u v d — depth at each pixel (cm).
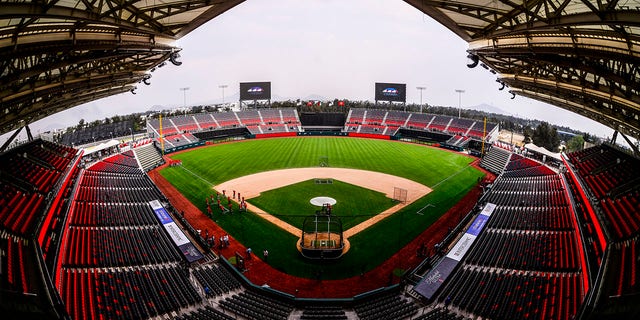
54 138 8419
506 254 3114
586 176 4531
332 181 5872
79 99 5228
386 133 10375
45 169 4594
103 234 3378
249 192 5300
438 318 2330
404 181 5944
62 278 2544
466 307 2475
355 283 3077
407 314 2508
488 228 3634
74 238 3184
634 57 1880
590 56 2228
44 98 3741
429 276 2889
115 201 4241
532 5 2178
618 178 4128
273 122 11075
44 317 1473
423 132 10038
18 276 1902
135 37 3006
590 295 1886
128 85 6103
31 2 1384
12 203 3212
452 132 9631
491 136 8969
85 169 5284
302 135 10719
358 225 4181
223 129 10212
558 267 2769
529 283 2623
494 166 6819
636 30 1830
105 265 2850
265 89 11725
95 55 2795
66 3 1784
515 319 2238
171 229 3653
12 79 2089
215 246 3666
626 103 2770
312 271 3253
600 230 2892
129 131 10325
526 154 6831
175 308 2456
